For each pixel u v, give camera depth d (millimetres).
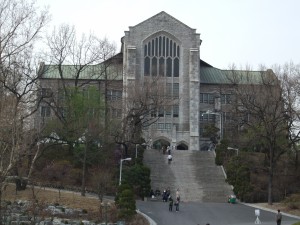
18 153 30094
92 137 63062
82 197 52594
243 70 104875
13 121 30984
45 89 63625
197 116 103188
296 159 74125
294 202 60344
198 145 102500
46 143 67000
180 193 66812
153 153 81375
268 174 70625
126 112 75438
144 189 63875
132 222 45938
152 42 104812
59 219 43562
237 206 61031
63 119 65750
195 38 105625
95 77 96562
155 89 80000
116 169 65500
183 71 104938
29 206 39781
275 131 68875
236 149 75688
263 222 49969
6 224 33219
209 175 73375
